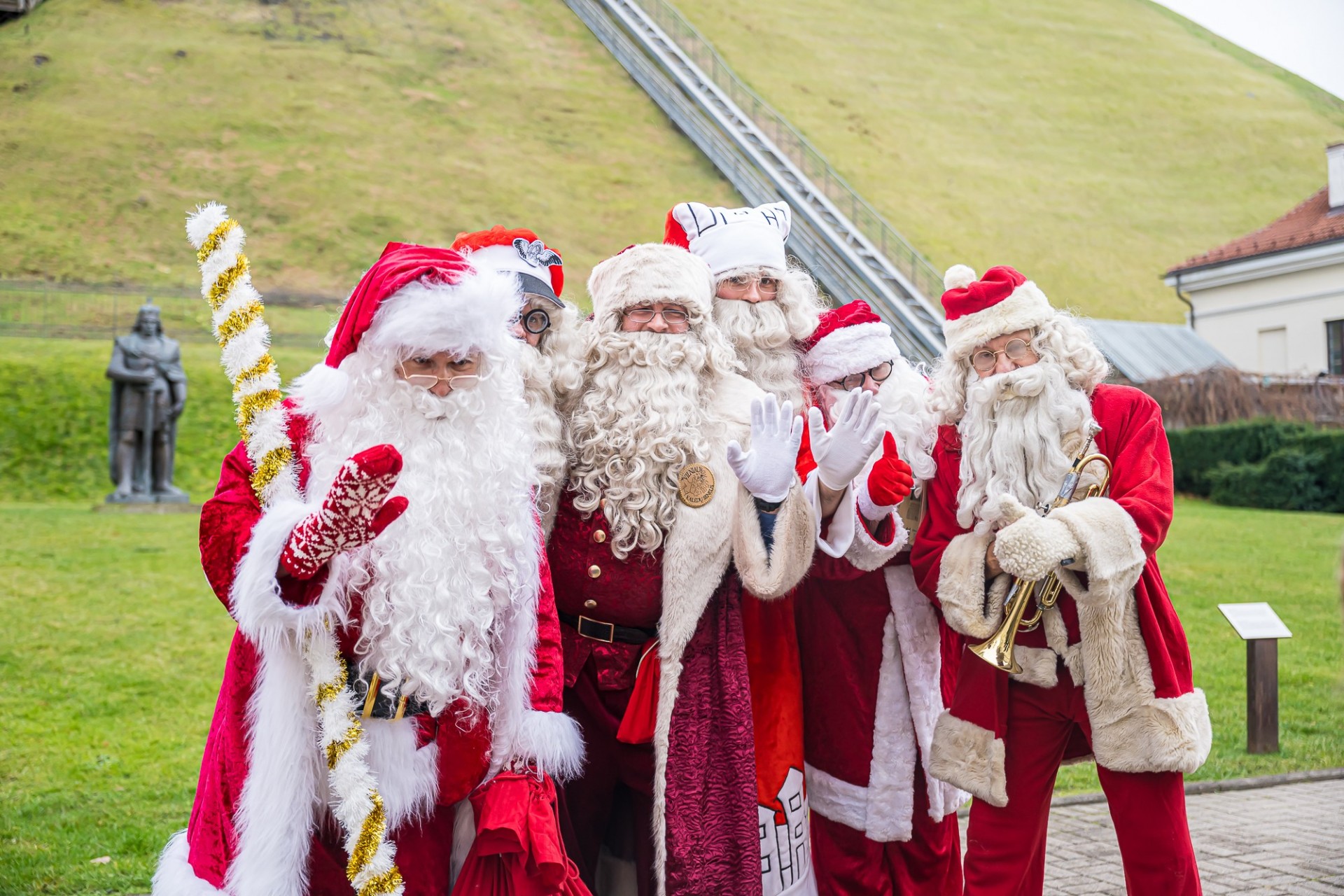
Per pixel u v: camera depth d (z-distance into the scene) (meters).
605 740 3.21
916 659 3.48
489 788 2.54
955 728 3.17
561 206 33.38
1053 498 3.07
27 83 34.44
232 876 2.36
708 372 3.36
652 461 3.12
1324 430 21.72
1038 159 41.72
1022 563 2.85
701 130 36.69
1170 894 2.96
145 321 15.68
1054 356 3.13
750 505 2.98
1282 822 5.39
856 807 3.46
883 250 32.31
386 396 2.54
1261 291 28.98
